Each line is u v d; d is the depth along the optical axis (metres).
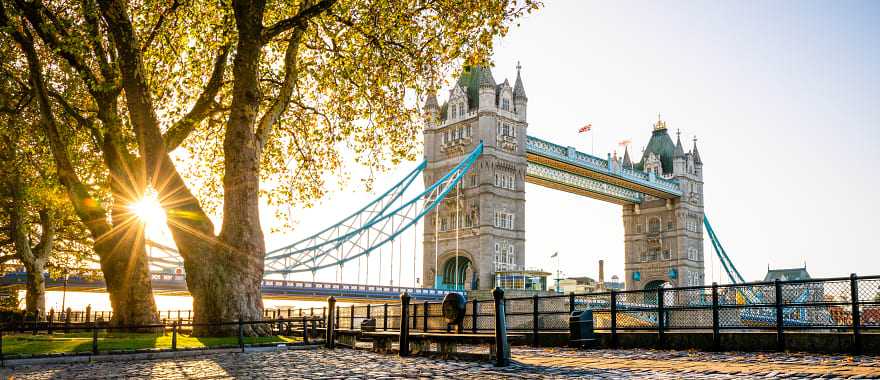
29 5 24.16
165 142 25.72
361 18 26.73
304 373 12.41
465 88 115.44
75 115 27.67
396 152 30.56
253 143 24.16
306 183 32.78
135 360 16.70
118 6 23.14
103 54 24.66
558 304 67.94
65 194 34.75
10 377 12.64
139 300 25.61
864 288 14.93
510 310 91.38
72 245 48.28
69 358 16.08
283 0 28.17
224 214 23.55
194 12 28.42
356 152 31.50
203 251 22.98
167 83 30.05
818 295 15.83
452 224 110.62
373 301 86.31
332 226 96.94
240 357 17.05
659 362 13.37
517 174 111.94
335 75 30.38
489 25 25.17
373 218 98.88
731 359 13.87
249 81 23.88
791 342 15.55
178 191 23.39
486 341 14.38
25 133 33.66
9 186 37.25
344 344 20.97
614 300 19.33
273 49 30.78
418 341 17.06
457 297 16.12
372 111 30.62
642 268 149.75
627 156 150.12
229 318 22.56
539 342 20.80
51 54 29.41
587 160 121.12
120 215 25.53
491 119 109.06
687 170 152.12
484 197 106.00
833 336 14.93
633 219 153.38
